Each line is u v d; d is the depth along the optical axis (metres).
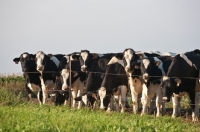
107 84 23.08
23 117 15.26
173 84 21.16
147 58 22.97
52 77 25.91
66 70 24.53
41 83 26.03
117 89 23.05
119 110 23.80
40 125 13.52
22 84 35.31
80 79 25.08
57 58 27.34
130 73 22.92
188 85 21.50
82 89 25.20
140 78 22.94
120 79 23.34
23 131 12.73
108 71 23.34
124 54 23.39
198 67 21.59
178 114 23.11
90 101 23.11
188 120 21.20
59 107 20.64
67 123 14.46
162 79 21.30
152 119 18.98
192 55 22.17
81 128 13.74
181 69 21.50
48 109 18.72
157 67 22.98
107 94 22.66
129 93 29.98
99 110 21.64
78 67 25.33
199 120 21.22
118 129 13.84
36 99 29.14
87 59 25.23
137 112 23.38
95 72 24.02
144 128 14.94
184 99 29.09
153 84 21.86
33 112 16.75
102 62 24.31
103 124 14.73
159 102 22.00
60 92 24.41
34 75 25.95
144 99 22.52
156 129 15.02
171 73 21.53
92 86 23.67
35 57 26.17
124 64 23.39
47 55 26.30
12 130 12.94
